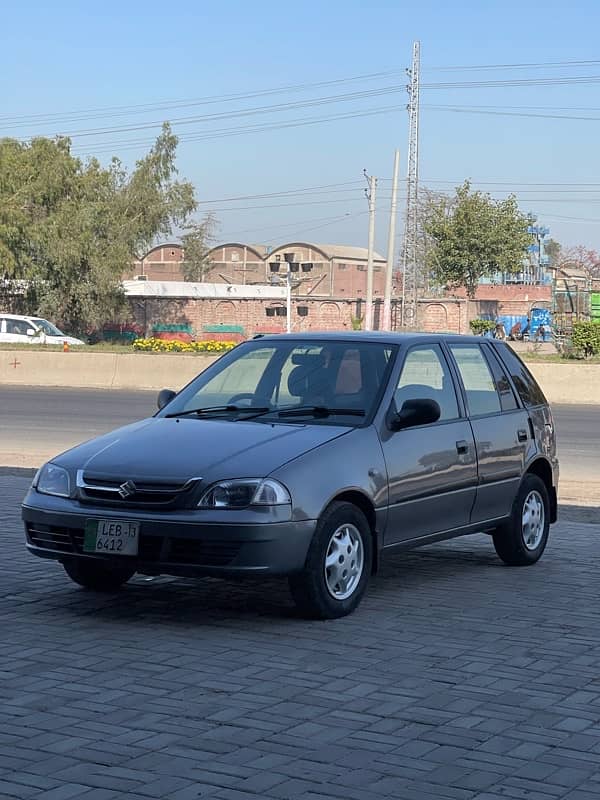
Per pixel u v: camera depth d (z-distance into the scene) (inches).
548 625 285.0
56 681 235.0
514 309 2731.3
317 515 276.7
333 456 285.7
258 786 180.1
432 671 244.4
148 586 324.8
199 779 182.7
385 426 304.7
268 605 303.3
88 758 191.6
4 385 1289.4
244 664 247.9
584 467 603.8
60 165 2118.6
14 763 189.3
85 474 284.2
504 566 363.3
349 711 217.5
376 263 4387.3
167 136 2564.0
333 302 2554.1
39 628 277.4
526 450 359.9
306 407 310.8
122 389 1240.2
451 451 324.5
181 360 1233.4
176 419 314.7
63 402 1026.7
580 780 185.0
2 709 217.0
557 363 1127.0
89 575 313.0
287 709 217.9
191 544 269.9
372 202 2321.6
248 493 269.6
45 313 2144.4
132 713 214.8
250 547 267.0
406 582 336.8
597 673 244.4
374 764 190.4
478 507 338.0
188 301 2458.2
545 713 217.9
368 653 257.8
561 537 414.6
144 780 182.1
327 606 283.7
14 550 370.3
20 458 587.2
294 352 330.3
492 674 242.7
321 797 176.1
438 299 2507.4
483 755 195.5
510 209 2901.1
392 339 330.6
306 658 253.0
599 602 311.3
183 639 268.5
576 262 4530.0
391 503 300.8
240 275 4375.0
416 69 2448.3
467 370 348.8
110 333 2437.3
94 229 2181.3
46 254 2058.3
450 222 2906.0
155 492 273.6
